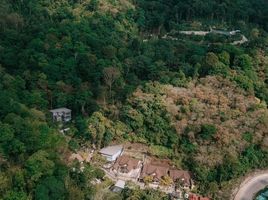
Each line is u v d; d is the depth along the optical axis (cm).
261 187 15538
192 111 16712
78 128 15912
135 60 19475
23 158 12312
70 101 17175
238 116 17012
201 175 14825
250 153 16012
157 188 14450
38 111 14788
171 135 15988
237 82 18712
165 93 17462
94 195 13000
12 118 13112
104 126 15788
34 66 18362
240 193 15150
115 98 17475
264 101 18550
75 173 13312
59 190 11775
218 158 15275
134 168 15100
